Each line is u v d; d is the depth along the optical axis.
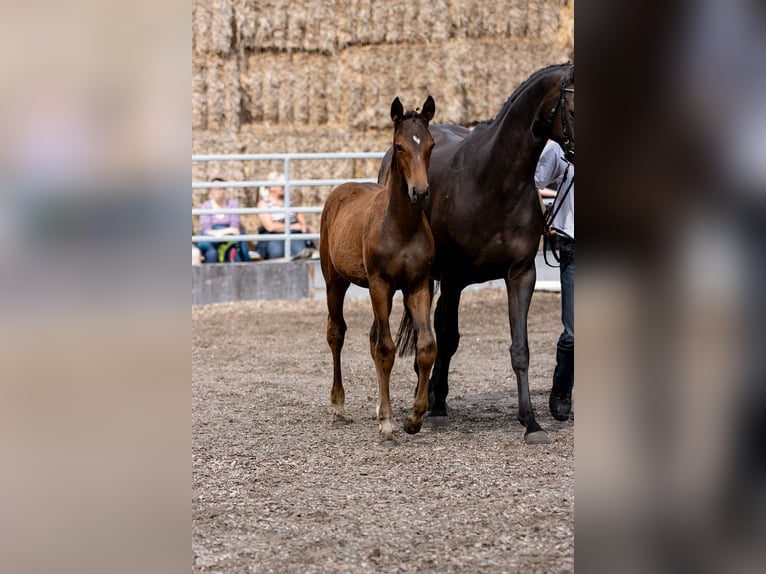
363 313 19.94
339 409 10.58
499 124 9.45
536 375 13.70
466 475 8.11
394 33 27.08
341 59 27.23
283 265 21.19
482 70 27.12
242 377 13.94
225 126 26.41
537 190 9.73
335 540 6.41
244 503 7.38
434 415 10.30
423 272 9.27
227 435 10.06
